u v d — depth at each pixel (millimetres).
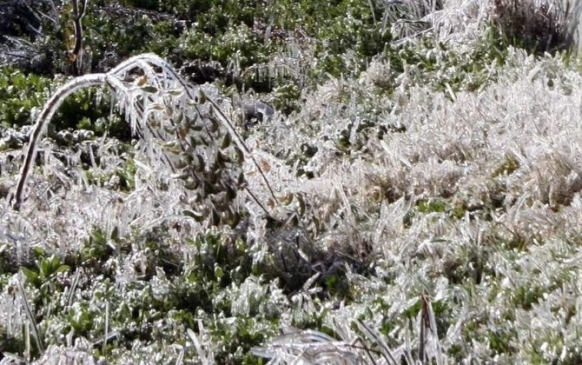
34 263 6988
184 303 6484
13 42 11570
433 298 6363
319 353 5098
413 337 5734
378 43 11766
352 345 5172
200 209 7090
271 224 7047
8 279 6664
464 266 6816
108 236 7160
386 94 10359
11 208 7422
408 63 11172
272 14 12492
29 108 9562
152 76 6914
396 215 7402
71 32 10984
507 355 5699
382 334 5785
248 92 10531
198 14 12523
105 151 8828
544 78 9742
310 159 8875
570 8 11359
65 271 6785
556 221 7266
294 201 7328
